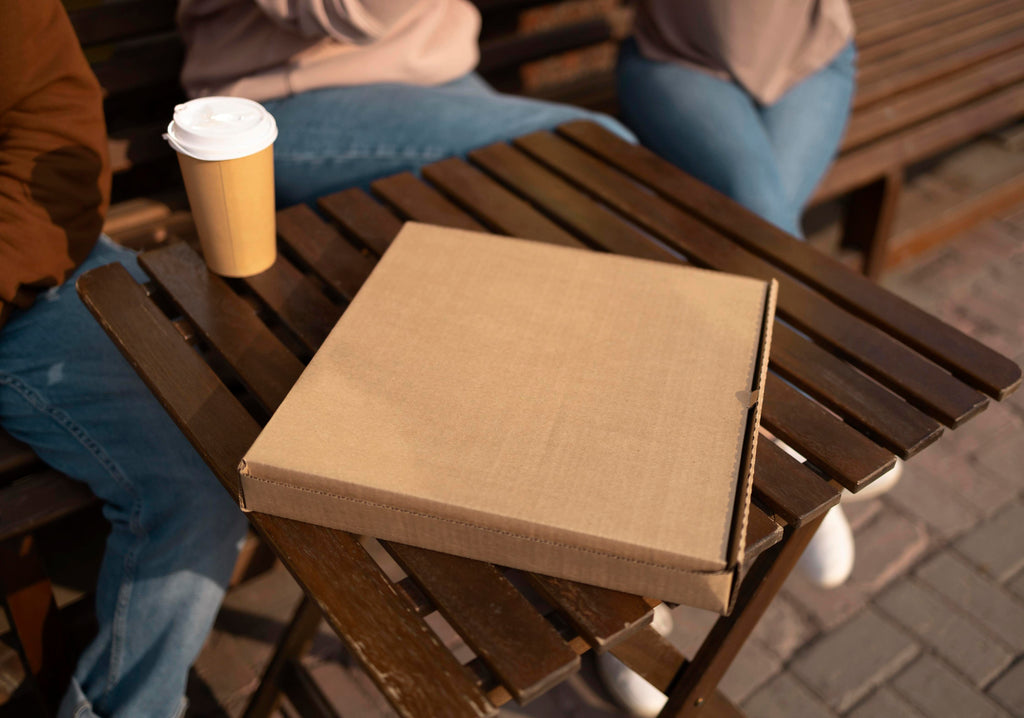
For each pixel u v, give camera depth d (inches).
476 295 41.0
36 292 54.3
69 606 63.4
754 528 34.8
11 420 52.8
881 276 109.3
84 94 54.9
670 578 29.7
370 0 61.9
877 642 72.2
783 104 84.5
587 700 68.0
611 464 32.5
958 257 115.4
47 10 52.2
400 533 32.5
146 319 44.6
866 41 107.1
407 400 35.1
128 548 53.1
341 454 32.6
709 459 32.8
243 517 53.7
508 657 30.0
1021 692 68.9
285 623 72.9
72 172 53.9
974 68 105.4
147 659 52.8
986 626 73.7
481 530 31.0
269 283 47.2
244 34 68.3
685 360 37.4
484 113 66.3
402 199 55.2
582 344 38.2
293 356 42.5
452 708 28.8
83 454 52.3
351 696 67.8
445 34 73.7
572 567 30.9
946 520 82.4
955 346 45.6
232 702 67.2
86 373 52.2
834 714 67.1
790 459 37.9
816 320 46.6
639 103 82.8
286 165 66.9
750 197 75.8
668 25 83.5
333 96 68.7
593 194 57.3
